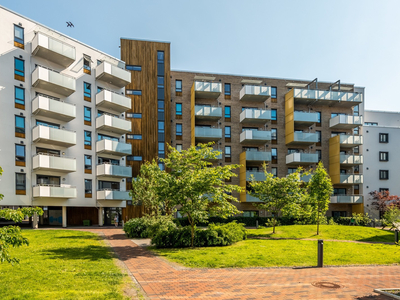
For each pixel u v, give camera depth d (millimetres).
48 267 8500
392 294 6707
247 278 8133
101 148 27688
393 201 33531
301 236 19375
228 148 35375
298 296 6559
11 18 23047
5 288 6398
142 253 11961
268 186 20422
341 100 36219
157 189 13930
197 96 35000
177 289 6906
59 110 24172
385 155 38062
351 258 11523
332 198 35625
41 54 24578
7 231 5344
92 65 29047
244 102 36438
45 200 24141
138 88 32562
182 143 34188
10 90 22578
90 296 5969
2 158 21703
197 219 14391
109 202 28734
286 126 36500
